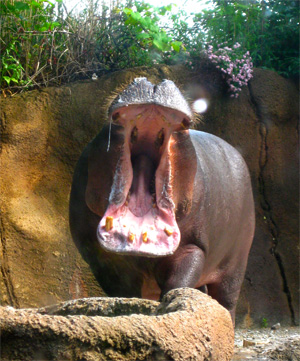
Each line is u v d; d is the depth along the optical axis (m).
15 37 9.02
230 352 2.65
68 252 8.56
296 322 9.35
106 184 5.03
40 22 9.44
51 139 8.80
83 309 3.15
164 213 4.69
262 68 10.05
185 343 2.36
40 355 2.16
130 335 2.23
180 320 2.41
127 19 9.60
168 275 5.66
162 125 4.38
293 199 9.70
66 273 8.47
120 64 9.76
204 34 10.17
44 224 8.51
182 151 4.88
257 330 9.00
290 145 9.83
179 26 10.09
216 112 9.58
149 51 9.91
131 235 4.46
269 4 10.58
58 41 9.57
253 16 10.33
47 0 9.16
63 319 2.21
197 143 6.57
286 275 9.48
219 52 9.64
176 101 3.96
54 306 3.25
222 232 6.56
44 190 8.72
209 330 2.51
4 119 8.50
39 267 8.33
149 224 4.64
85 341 2.18
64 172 8.84
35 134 8.67
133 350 2.24
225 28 10.38
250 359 5.23
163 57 9.98
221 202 6.43
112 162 4.89
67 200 8.80
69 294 8.42
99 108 8.98
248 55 9.98
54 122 8.83
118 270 5.84
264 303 9.32
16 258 8.23
